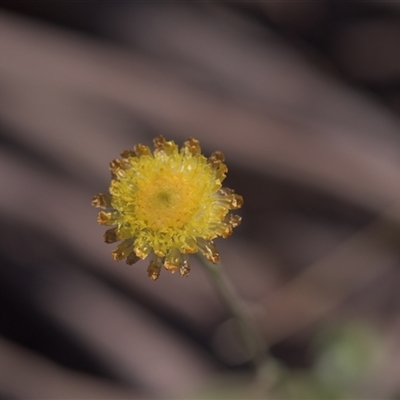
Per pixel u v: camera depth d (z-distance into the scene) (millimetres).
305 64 270
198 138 251
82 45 255
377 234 253
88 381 243
